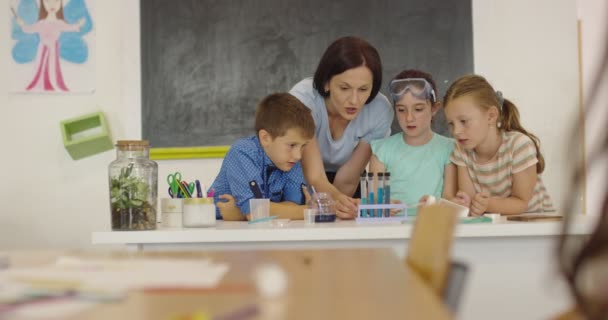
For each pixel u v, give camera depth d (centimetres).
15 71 311
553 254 43
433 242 86
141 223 181
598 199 40
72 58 310
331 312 62
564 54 293
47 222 312
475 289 174
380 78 294
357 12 295
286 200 249
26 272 90
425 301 67
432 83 292
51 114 311
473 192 262
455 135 258
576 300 41
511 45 295
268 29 298
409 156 274
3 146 313
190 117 300
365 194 211
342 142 294
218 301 70
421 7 295
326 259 104
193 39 300
